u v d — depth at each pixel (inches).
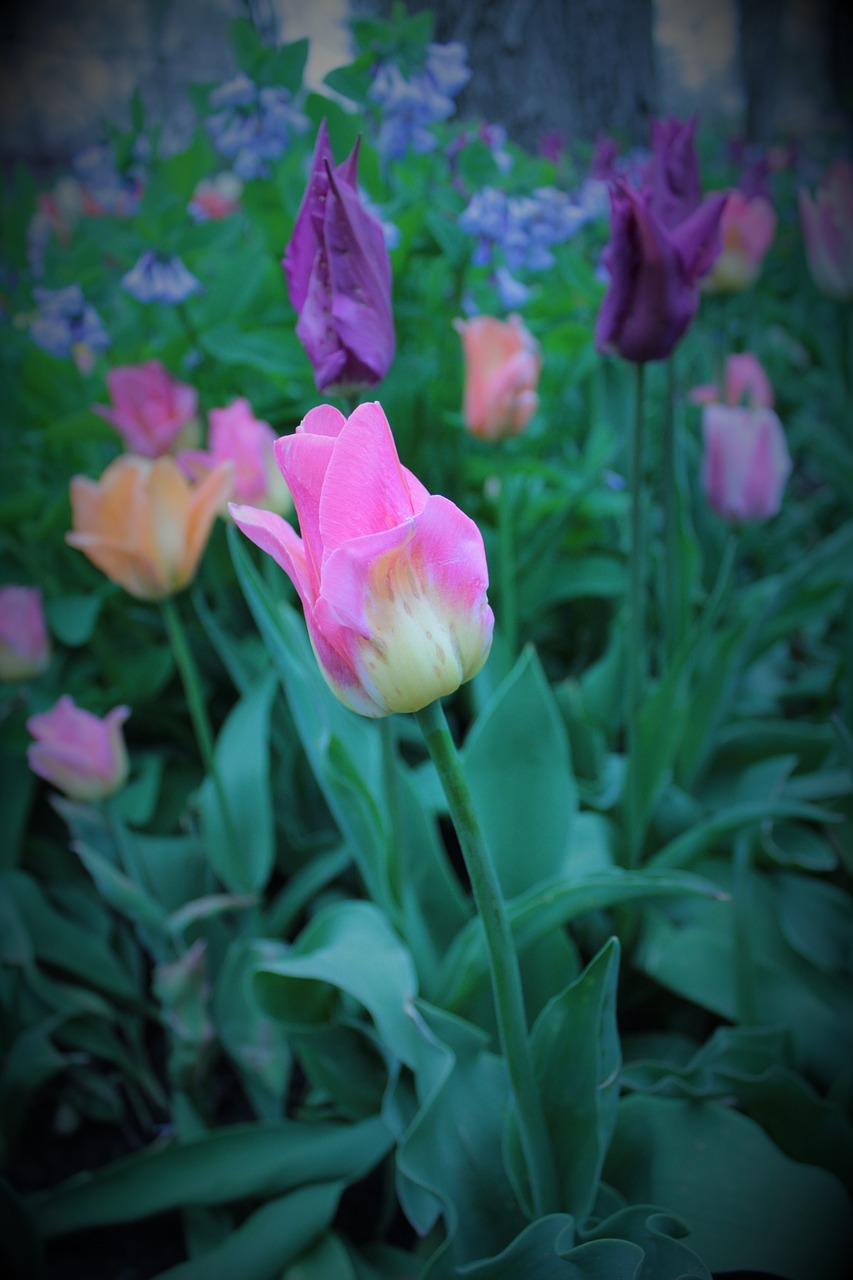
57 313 30.4
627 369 33.4
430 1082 18.8
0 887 24.1
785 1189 18.6
